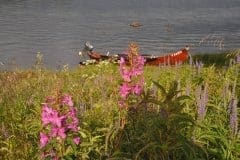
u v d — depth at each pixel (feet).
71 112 17.62
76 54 181.78
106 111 21.81
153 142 16.81
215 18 279.69
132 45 18.62
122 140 18.66
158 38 215.51
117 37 221.05
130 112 18.76
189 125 17.69
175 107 16.75
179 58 109.60
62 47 196.85
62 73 54.03
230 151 19.11
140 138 17.92
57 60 170.30
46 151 17.63
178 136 16.84
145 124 18.40
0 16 289.33
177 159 17.69
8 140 22.34
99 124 21.31
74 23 265.95
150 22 264.93
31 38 215.92
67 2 366.02
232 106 20.24
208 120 21.09
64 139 17.62
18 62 165.89
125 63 18.83
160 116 17.24
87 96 30.89
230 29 239.30
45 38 216.95
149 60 109.29
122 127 18.67
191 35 222.07
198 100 20.66
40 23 263.29
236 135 19.48
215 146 19.77
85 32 235.61
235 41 207.51
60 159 17.71
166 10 322.55
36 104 27.96
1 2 358.43
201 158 17.74
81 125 20.62
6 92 33.83
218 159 19.12
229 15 293.84
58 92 17.53
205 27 245.86
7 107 28.27
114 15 299.17
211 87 30.19
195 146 17.81
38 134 22.45
